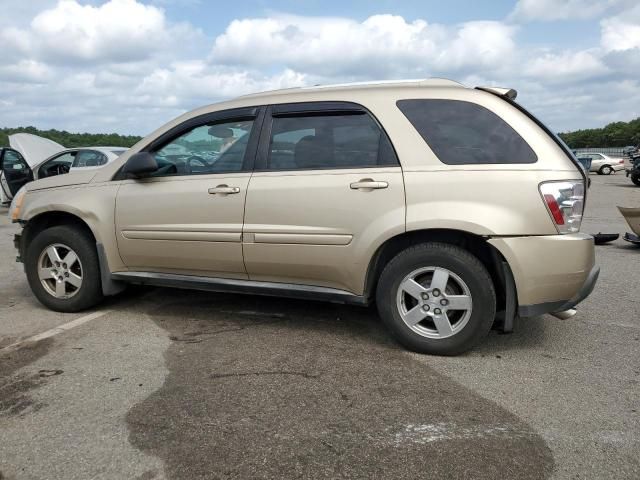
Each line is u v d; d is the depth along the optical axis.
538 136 3.33
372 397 2.90
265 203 3.72
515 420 2.65
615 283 5.61
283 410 2.75
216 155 4.01
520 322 4.22
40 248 4.49
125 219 4.19
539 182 3.21
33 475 2.22
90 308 4.58
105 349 3.64
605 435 2.51
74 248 4.39
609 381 3.11
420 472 2.22
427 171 3.37
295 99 3.84
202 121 4.11
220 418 2.66
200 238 3.94
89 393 2.96
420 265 3.42
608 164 35.22
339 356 3.49
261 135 3.87
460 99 3.49
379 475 2.20
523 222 3.21
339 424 2.61
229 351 3.58
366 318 4.29
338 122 3.68
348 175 3.54
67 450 2.39
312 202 3.60
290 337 3.85
